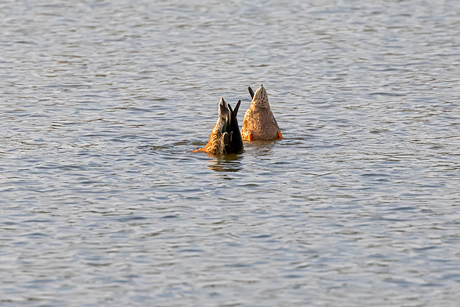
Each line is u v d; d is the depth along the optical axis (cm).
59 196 5356
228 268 4103
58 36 13988
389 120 8019
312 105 8881
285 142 7138
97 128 7656
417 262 4159
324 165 6238
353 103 8944
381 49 12706
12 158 6412
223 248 4381
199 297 3762
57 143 6988
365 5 17688
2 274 4022
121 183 5703
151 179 5816
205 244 4444
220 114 6700
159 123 7944
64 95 9412
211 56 12194
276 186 5622
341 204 5175
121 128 7675
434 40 13475
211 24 15250
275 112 8556
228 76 10738
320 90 9744
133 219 4878
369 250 4331
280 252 4316
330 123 7950
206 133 7512
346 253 4294
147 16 16238
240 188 5575
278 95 9506
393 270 4059
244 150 6825
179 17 16088
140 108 8694
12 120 8006
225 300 3731
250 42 13375
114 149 6788
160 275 4019
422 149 6744
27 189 5512
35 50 12675
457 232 4600
